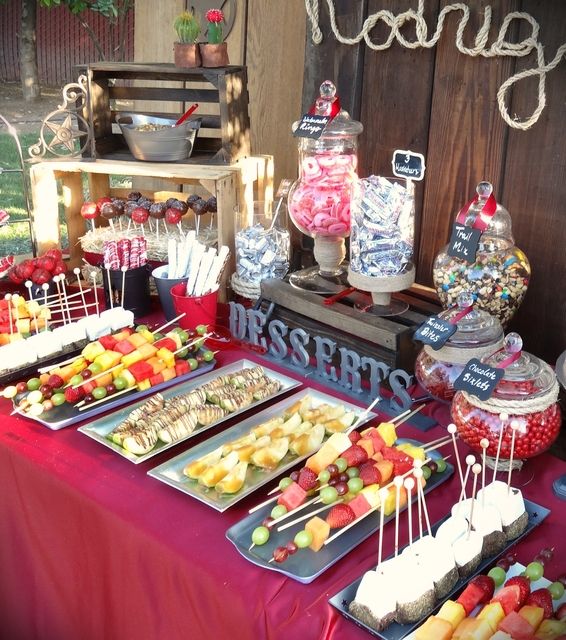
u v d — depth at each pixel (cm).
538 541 133
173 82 326
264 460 150
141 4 326
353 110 222
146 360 187
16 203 593
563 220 186
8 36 1023
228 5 296
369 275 185
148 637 143
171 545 135
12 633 177
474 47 191
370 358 178
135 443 157
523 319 200
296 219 204
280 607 121
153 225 262
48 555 162
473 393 141
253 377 182
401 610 114
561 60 177
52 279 239
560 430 166
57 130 247
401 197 182
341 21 218
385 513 138
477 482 149
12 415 176
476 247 159
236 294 237
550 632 109
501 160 194
